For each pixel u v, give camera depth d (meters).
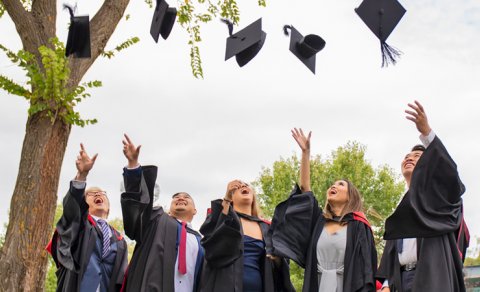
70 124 7.24
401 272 5.55
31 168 6.96
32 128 7.07
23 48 7.53
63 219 6.22
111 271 6.41
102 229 6.53
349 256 5.73
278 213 5.96
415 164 5.60
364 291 5.62
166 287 5.92
